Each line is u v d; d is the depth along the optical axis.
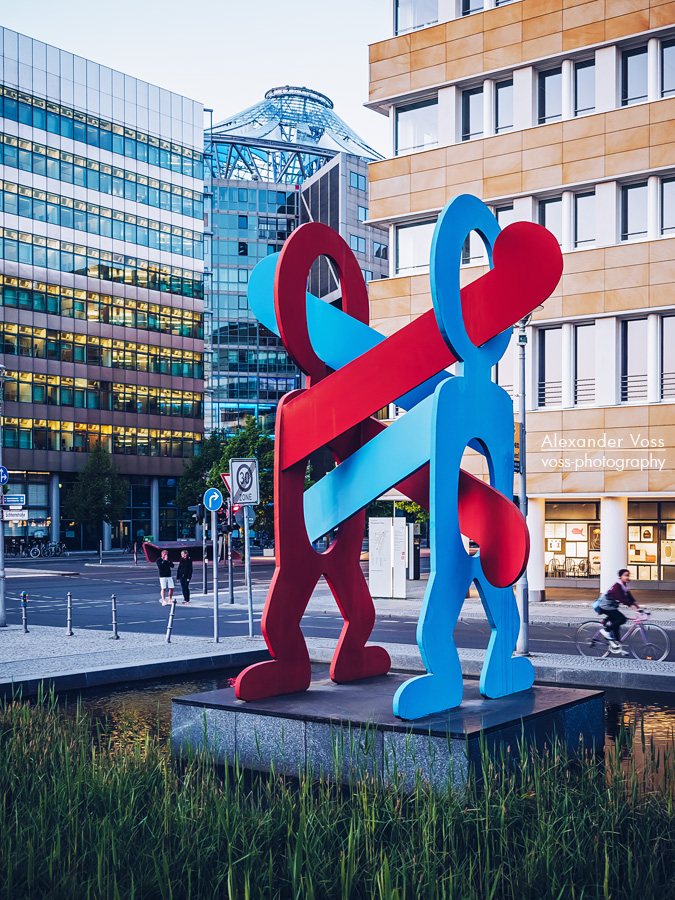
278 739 8.76
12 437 70.06
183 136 84.06
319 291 93.44
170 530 83.00
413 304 32.97
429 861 4.98
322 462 65.94
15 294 70.44
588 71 29.62
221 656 15.65
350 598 10.83
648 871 4.92
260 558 57.69
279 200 108.94
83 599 30.97
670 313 28.05
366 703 9.23
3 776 6.75
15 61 70.44
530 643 18.55
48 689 13.09
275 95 148.75
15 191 70.44
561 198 30.00
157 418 81.25
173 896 4.77
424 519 41.06
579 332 29.41
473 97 31.92
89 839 5.37
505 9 30.61
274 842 5.48
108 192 77.50
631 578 32.28
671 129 27.73
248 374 107.31
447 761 7.69
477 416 9.82
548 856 4.96
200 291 85.50
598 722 9.91
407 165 32.84
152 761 7.08
